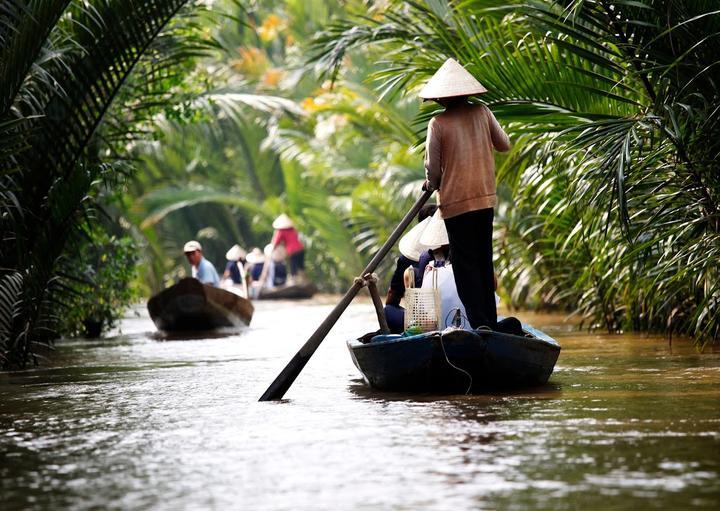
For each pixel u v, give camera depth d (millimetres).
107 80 21625
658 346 20578
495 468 10109
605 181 16250
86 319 29297
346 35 22312
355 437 11859
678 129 15938
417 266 16875
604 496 9000
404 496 9172
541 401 14125
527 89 18594
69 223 21016
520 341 14719
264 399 15117
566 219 23766
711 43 16703
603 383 15734
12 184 20734
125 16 21031
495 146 15805
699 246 17422
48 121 21031
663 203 17953
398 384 15367
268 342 26344
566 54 18859
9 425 13531
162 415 13969
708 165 17172
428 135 15438
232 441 11859
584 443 11148
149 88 28297
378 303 16422
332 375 18047
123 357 22828
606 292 24047
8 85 18438
